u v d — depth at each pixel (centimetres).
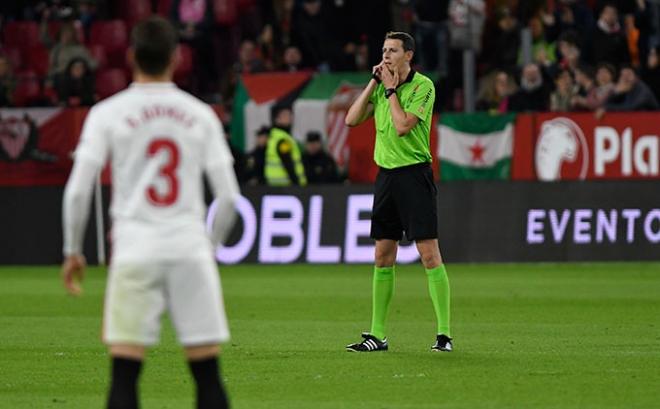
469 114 8062
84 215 2430
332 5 9150
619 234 7956
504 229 8000
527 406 3177
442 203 8012
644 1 9275
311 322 5159
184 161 2453
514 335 4681
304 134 8169
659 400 3256
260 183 8150
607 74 8319
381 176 4159
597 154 8081
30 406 3231
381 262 4219
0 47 9369
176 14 9631
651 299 6009
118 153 2445
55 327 5022
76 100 8675
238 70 9012
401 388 3459
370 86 4156
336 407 3184
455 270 7612
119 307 2420
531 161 8100
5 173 8106
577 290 6438
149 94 2470
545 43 9119
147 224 2430
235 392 3416
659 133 8088
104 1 10062
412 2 9231
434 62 9100
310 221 8025
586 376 3659
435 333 4759
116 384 2414
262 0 9788
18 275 7494
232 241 8038
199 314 2439
